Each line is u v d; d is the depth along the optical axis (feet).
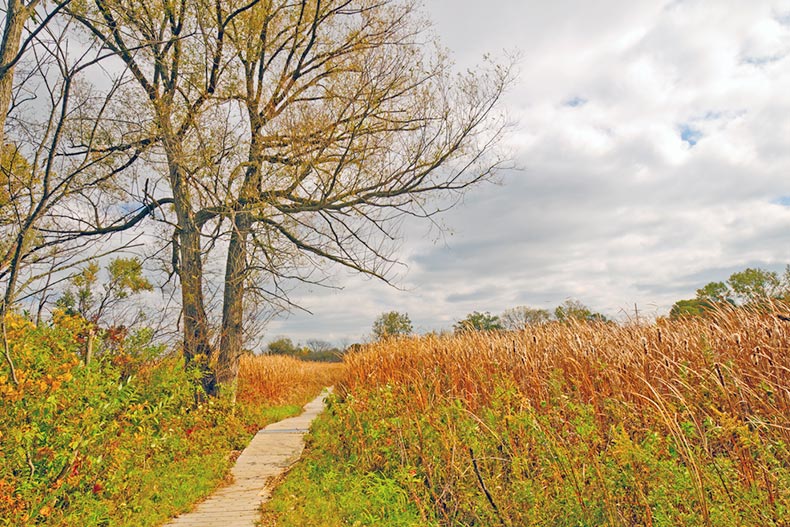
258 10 45.73
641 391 22.53
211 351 46.57
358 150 44.83
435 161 46.96
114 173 32.76
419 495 22.56
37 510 18.85
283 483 27.73
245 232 45.42
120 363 32.09
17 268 16.14
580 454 18.40
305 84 50.01
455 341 43.27
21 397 18.94
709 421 16.89
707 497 14.96
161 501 24.75
